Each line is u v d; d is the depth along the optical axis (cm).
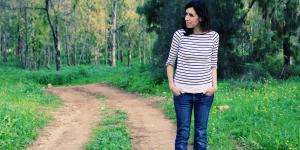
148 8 1489
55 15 2644
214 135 420
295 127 412
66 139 493
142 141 456
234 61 1203
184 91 236
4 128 451
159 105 833
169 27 1165
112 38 3516
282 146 354
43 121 602
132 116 697
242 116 505
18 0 2616
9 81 1792
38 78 2044
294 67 1228
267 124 443
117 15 4306
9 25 4516
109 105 908
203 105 238
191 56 230
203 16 225
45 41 3997
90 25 4475
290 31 1218
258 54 1223
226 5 1161
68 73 2144
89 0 4303
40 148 438
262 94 770
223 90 908
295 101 607
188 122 243
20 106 678
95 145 421
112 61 3491
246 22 1245
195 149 248
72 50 6088
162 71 1255
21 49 4703
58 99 977
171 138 469
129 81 1392
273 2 1132
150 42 5119
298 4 1108
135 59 6950
